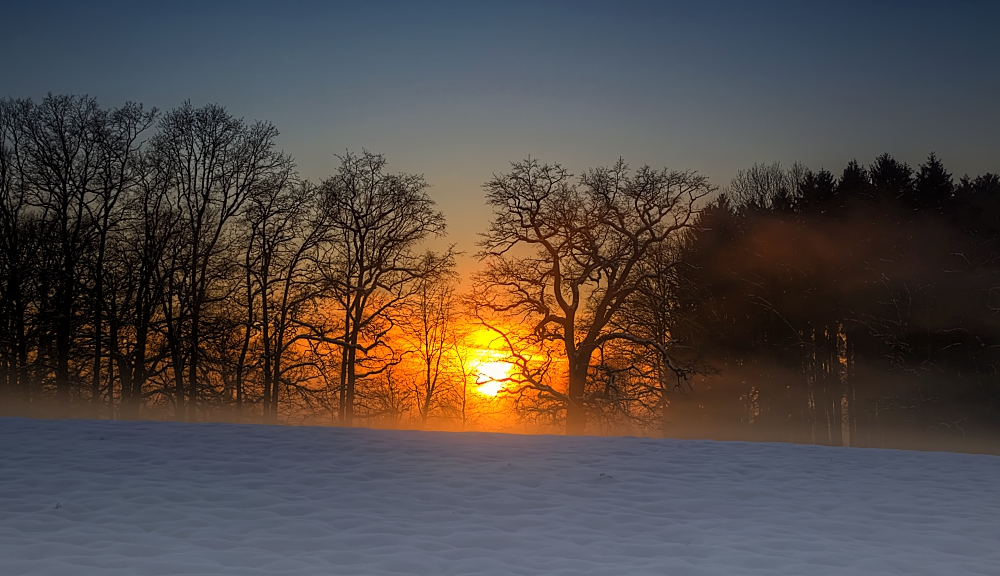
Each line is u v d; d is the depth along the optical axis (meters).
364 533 9.07
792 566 8.14
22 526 8.87
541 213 34.91
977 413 36.25
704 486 12.41
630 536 9.36
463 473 12.84
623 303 36.34
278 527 9.20
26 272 31.58
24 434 15.27
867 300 40.34
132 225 32.97
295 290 33.72
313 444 15.14
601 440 17.22
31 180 31.47
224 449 14.30
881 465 14.80
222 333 32.66
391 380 38.81
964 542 9.28
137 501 10.23
